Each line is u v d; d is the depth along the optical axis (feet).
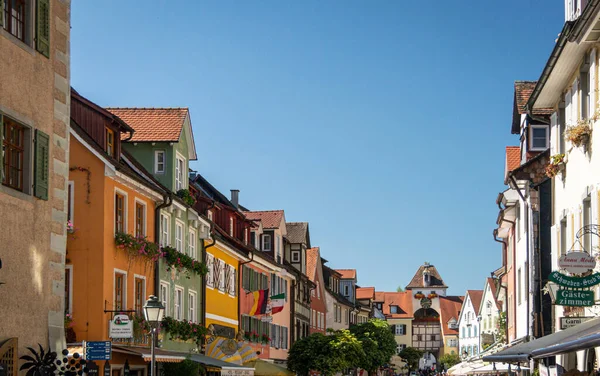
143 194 102.47
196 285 123.95
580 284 60.90
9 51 55.47
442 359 445.78
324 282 264.72
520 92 110.52
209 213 140.67
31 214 57.77
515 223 124.36
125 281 96.68
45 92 60.13
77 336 89.92
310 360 173.78
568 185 77.46
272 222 188.44
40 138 58.70
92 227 91.20
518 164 119.96
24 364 55.67
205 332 122.83
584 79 71.31
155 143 114.52
